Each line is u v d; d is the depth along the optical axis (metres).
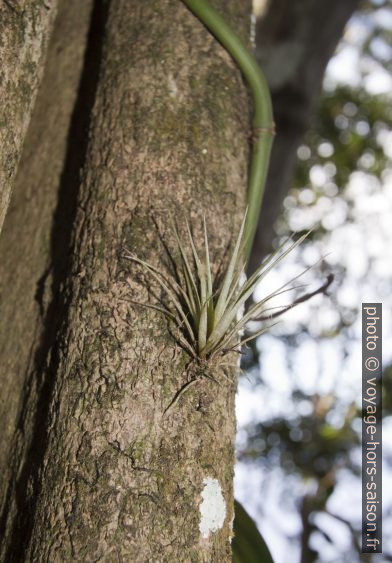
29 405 0.95
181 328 0.88
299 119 1.84
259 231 1.80
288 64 1.85
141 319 0.88
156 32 1.01
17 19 0.91
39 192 1.08
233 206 0.96
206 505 0.85
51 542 0.83
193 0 1.01
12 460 0.94
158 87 0.98
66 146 1.10
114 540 0.82
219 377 0.88
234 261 0.86
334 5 1.87
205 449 0.86
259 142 1.01
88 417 0.86
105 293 0.89
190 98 0.98
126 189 0.93
